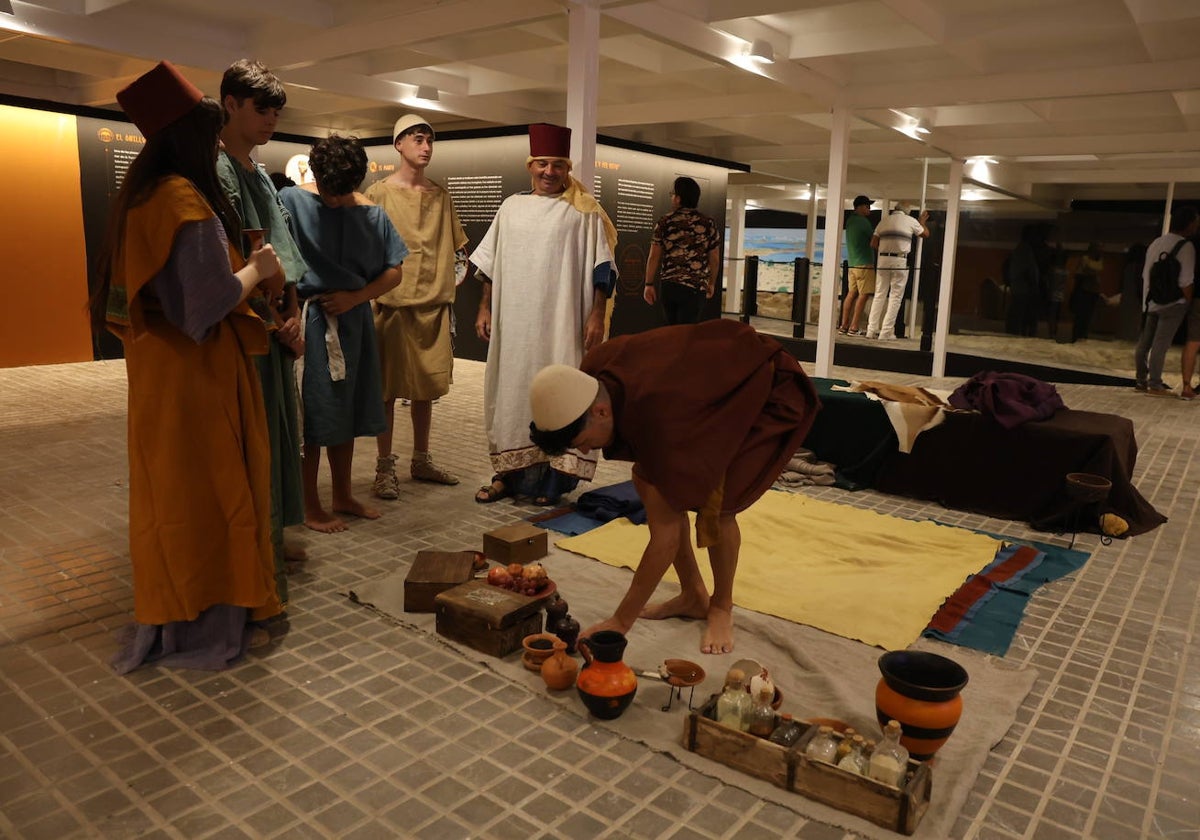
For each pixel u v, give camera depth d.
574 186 4.56
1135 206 11.62
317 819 2.07
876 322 12.06
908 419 5.04
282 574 3.17
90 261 8.81
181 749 2.35
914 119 8.52
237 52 7.09
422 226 4.58
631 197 10.38
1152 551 4.25
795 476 5.30
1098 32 5.84
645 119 8.98
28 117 8.26
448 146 9.97
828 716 2.56
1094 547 4.30
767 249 13.66
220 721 2.49
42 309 8.56
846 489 5.24
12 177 8.23
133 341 2.57
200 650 2.84
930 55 6.94
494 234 4.57
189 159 2.49
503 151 9.50
